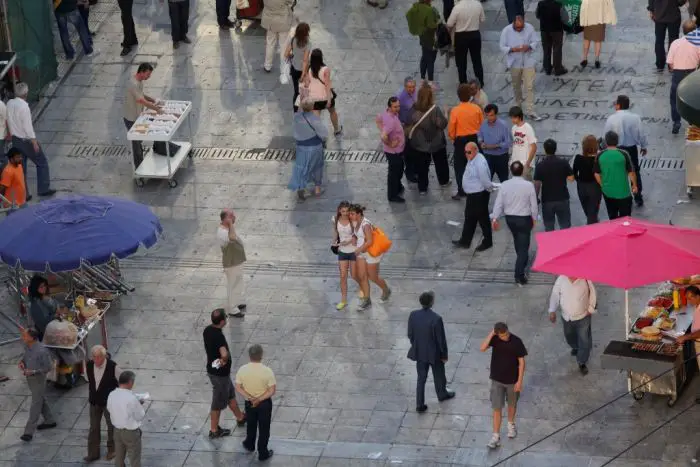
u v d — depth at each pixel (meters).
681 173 70.69
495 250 66.38
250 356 51.94
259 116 78.06
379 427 55.09
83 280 62.25
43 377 54.75
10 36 77.50
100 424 54.34
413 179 71.81
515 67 75.19
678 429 53.62
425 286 63.94
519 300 62.53
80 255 57.47
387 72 80.94
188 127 76.50
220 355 53.25
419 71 80.94
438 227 68.38
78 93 80.94
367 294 62.31
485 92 78.81
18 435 55.78
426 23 76.81
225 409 56.78
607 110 76.25
